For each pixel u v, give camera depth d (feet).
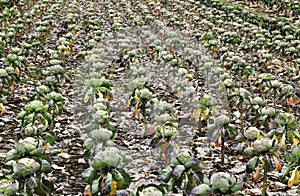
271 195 15.05
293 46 33.24
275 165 13.28
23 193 11.02
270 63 31.40
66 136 20.11
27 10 50.11
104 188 11.35
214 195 10.82
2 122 21.24
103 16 49.85
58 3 51.85
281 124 15.80
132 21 42.68
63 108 19.40
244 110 22.62
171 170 11.71
